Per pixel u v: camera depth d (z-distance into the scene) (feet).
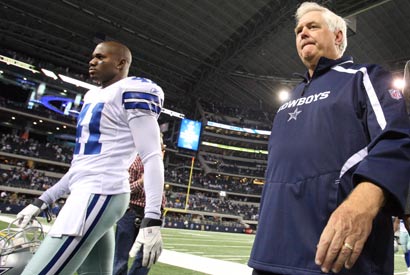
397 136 3.86
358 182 3.76
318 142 4.76
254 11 90.22
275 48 104.73
